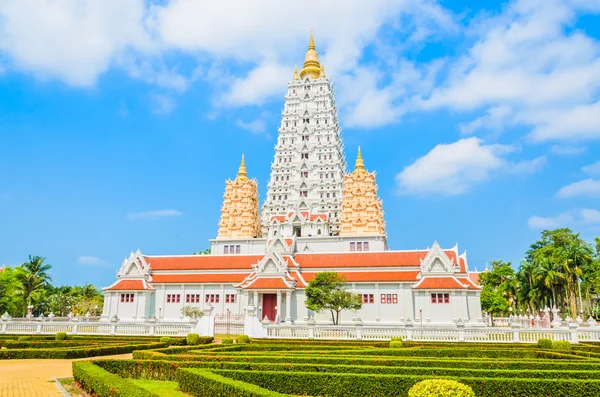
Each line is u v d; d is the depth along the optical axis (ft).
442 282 259.60
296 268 303.07
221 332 220.64
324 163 457.68
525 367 91.81
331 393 78.48
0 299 347.77
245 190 433.07
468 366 93.20
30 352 124.57
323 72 511.81
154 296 314.76
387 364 95.61
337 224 435.94
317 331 177.58
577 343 152.46
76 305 455.63
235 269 318.24
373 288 284.41
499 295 368.89
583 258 351.87
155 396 60.59
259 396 60.08
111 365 95.35
